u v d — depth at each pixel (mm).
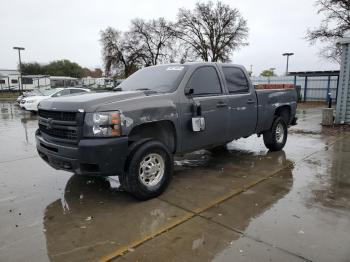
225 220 3777
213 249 3158
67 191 4836
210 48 43875
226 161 6500
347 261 2941
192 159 6684
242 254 3062
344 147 7891
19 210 4152
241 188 4855
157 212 4020
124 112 4031
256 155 7023
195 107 4957
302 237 3365
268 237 3373
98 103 3959
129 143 4383
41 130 4730
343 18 26906
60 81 55625
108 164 3908
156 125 4695
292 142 8602
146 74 5582
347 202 4305
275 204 4238
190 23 44562
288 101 7418
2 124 13336
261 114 6512
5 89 54938
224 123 5562
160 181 4504
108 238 3398
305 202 4305
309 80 29984
